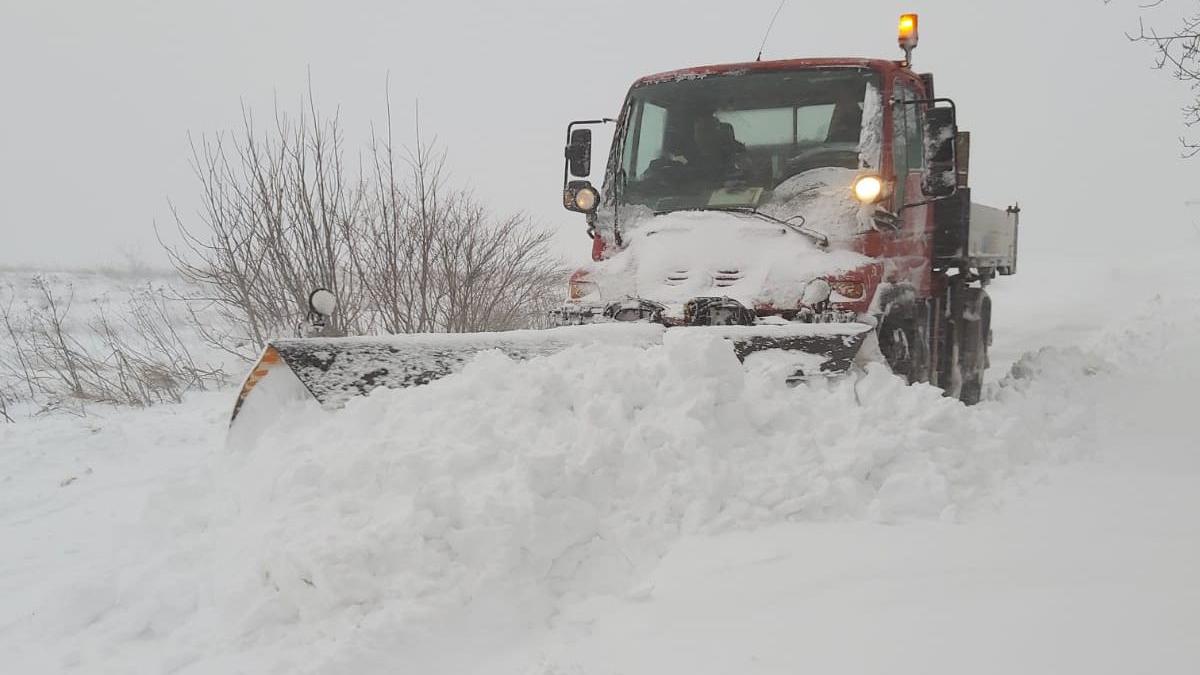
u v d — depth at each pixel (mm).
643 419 3779
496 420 3719
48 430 6840
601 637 2846
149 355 9438
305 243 8750
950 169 5637
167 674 2771
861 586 2988
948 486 3857
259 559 3125
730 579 3107
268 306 8789
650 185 6156
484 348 4438
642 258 5570
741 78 6117
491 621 2920
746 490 3643
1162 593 2764
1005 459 4312
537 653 2799
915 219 6379
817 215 5590
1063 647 2451
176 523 3908
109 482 5383
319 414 4273
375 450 3506
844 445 3934
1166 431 5383
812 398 4180
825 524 3617
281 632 2938
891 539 3430
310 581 2998
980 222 7930
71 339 10789
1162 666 2305
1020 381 6906
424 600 2924
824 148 5859
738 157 6004
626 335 4680
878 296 5285
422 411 3867
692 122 6145
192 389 8961
